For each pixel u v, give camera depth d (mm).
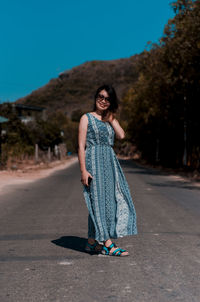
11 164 24859
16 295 3189
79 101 182625
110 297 3123
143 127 40062
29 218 7031
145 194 10820
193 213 7590
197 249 4695
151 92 28281
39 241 5133
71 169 25891
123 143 66625
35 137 45062
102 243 4484
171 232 5734
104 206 4277
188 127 28016
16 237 5410
